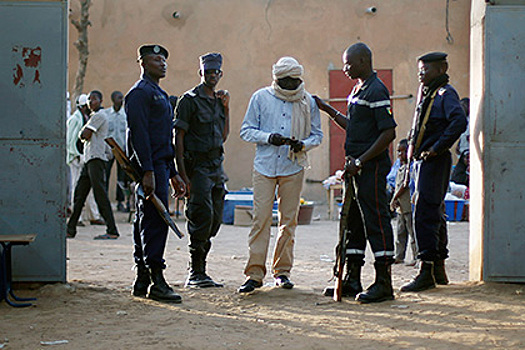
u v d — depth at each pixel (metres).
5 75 6.84
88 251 10.45
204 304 6.43
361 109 6.46
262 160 7.05
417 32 18.84
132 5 18.95
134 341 5.06
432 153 6.85
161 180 6.46
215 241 11.81
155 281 6.50
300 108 7.14
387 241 6.46
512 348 4.84
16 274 6.89
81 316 5.87
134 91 6.38
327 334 5.29
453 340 5.06
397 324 5.59
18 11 6.84
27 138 6.87
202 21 18.95
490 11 6.98
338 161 18.72
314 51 18.86
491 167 6.98
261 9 18.89
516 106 6.97
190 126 7.34
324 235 12.72
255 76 18.89
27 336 5.21
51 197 6.90
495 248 7.01
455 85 18.86
